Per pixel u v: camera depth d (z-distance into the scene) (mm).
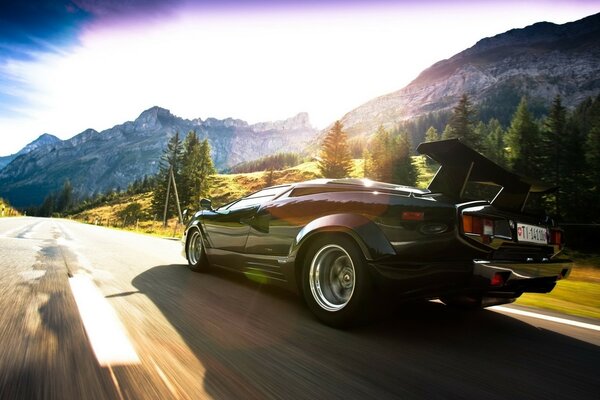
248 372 1633
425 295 2186
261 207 3248
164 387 1441
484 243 2145
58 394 1335
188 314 2457
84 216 104438
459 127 53125
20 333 1907
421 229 2215
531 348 2203
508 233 2281
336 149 63750
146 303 2670
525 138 56469
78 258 5055
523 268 2215
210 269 4324
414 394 1539
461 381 1698
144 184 132500
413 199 2326
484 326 2609
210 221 3973
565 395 1619
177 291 3127
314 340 2109
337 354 1920
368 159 92438
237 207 3697
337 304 2396
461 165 2471
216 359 1748
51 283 3193
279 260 2889
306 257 2584
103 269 4156
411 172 71500
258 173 116688
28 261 4492
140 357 1707
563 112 51281
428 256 2188
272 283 3008
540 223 2582
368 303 2273
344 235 2383
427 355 1991
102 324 2129
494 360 1982
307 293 2533
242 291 3252
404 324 2547
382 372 1736
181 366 1645
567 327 2693
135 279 3607
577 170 46688
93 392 1364
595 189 44844
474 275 2084
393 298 2250
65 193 196125
